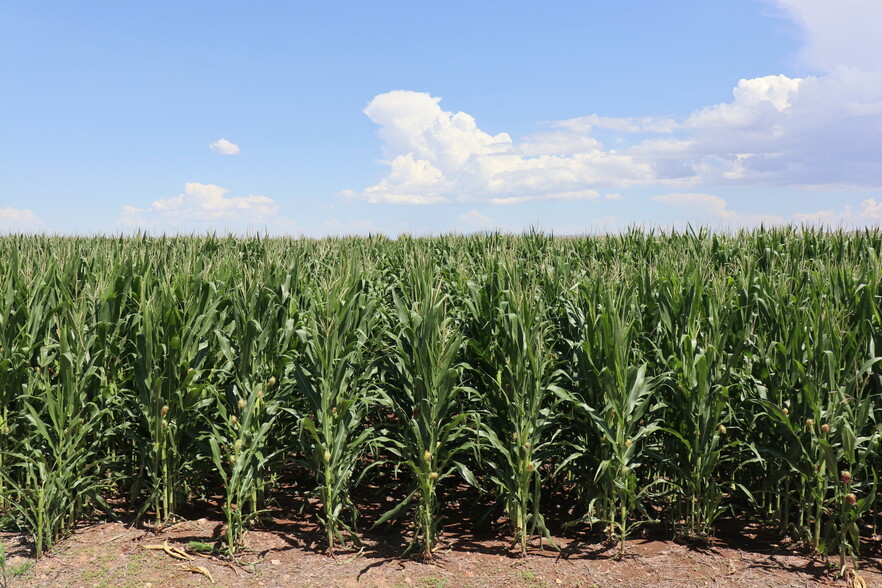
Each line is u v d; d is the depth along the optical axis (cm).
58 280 628
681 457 490
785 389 480
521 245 1285
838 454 443
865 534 492
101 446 524
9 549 446
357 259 792
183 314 518
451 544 473
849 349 488
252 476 477
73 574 415
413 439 485
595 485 491
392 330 586
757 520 511
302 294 622
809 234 1177
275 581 413
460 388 480
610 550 465
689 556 457
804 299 603
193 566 427
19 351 504
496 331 529
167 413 486
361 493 569
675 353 512
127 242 1231
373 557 449
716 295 541
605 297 512
